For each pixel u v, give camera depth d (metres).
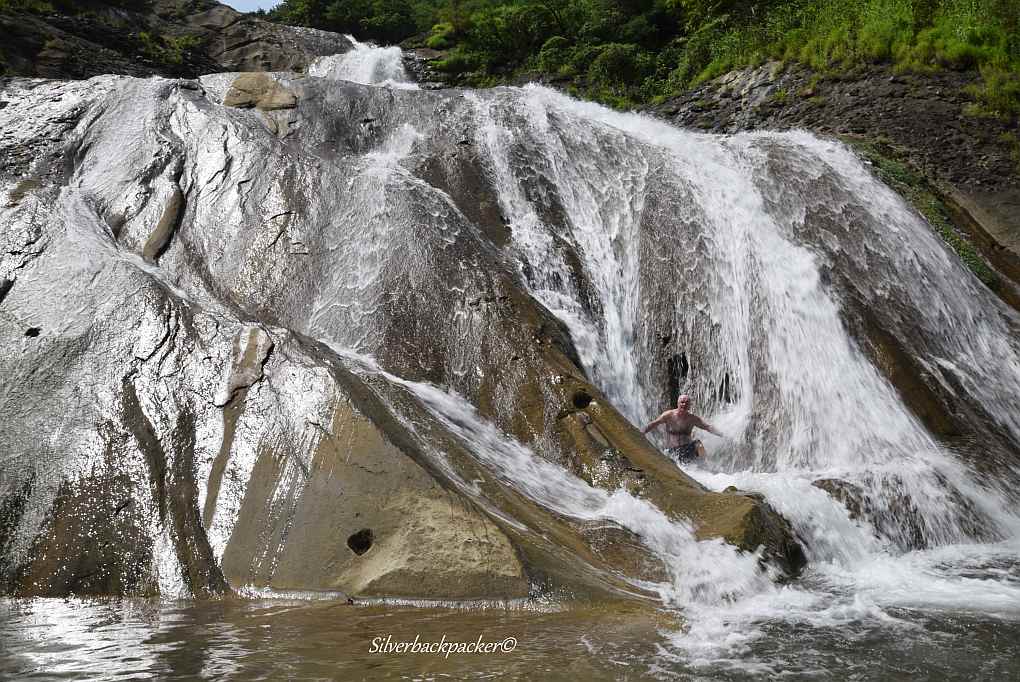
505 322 9.90
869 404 10.30
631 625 6.02
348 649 5.36
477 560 6.52
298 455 7.35
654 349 11.57
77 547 7.05
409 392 8.75
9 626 5.89
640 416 11.01
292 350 8.27
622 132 13.96
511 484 7.95
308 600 6.55
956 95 17.78
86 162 12.03
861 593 6.97
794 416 10.45
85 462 7.55
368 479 7.06
